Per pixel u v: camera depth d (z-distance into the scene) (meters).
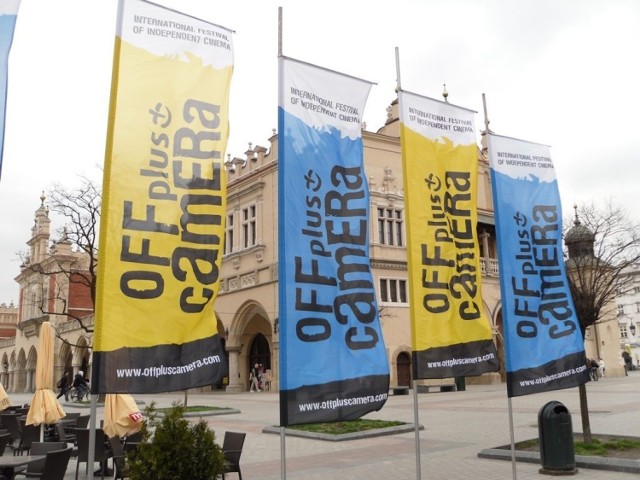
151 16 7.79
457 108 10.48
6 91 7.51
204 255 7.58
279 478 10.18
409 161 9.68
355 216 8.68
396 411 20.77
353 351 8.20
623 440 11.99
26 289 66.44
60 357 56.38
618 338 49.31
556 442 9.95
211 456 6.79
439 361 9.14
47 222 63.16
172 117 7.69
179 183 7.56
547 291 10.57
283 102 8.35
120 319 6.88
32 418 13.12
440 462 11.28
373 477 10.10
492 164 10.66
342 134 8.88
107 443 11.26
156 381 6.96
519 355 9.86
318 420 7.70
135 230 7.15
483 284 40.62
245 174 38.41
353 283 8.43
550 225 10.98
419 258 9.41
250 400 28.64
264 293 35.66
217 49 8.27
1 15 7.68
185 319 7.30
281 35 8.59
